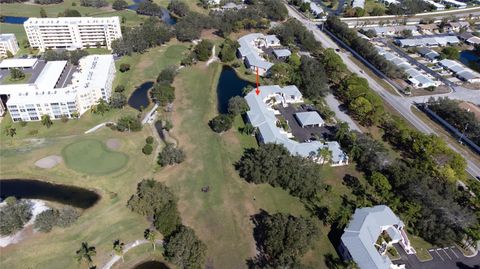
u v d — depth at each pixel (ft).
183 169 638.12
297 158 606.55
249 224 538.06
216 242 509.35
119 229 526.16
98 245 501.56
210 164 650.02
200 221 540.11
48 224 515.91
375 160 621.31
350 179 620.49
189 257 461.37
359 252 464.65
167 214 514.68
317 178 583.17
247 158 632.38
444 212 516.73
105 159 655.76
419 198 545.44
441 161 623.36
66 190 593.42
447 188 563.89
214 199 579.07
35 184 603.26
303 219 502.79
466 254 501.56
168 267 479.41
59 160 651.66
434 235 508.53
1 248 494.18
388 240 510.17
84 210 558.15
